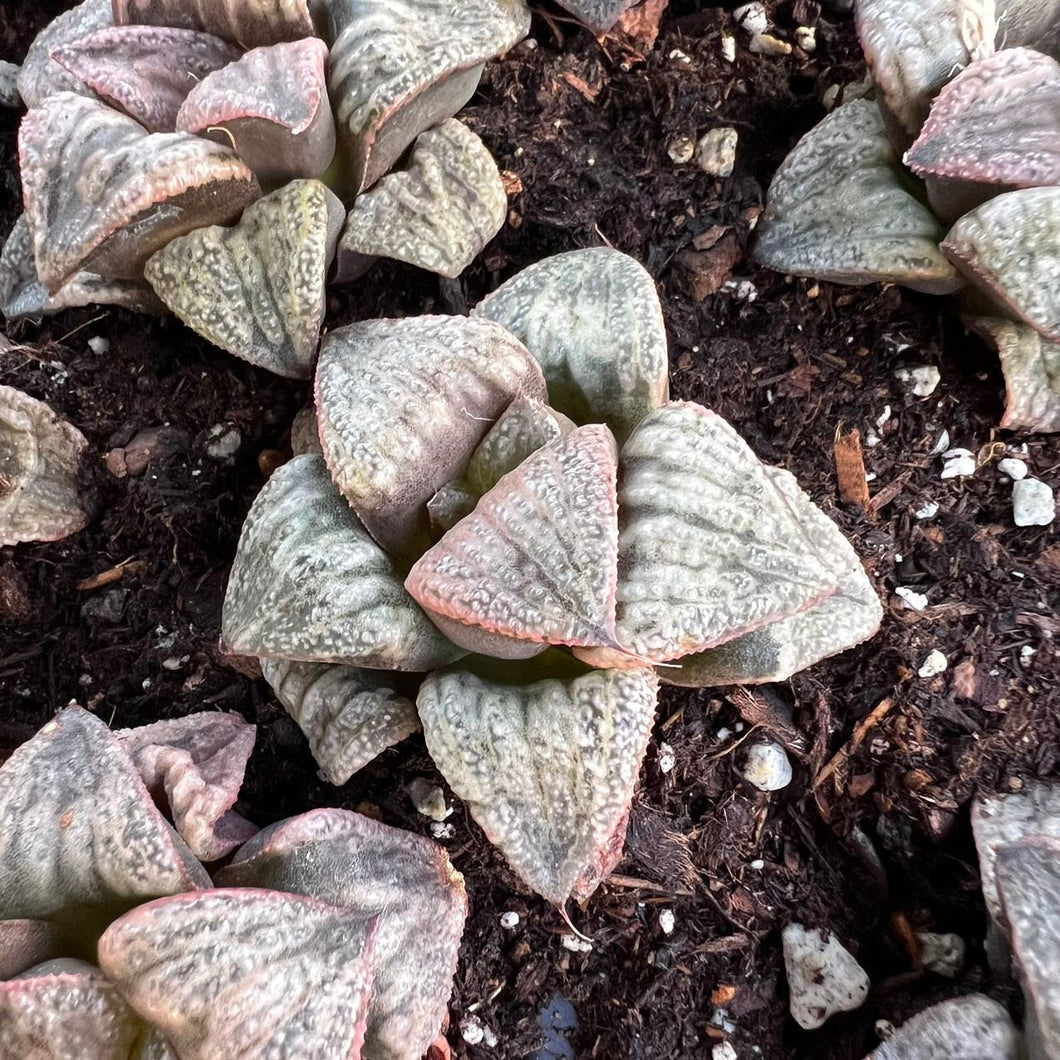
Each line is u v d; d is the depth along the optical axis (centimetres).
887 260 13
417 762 14
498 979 13
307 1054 10
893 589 14
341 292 15
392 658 11
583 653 11
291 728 14
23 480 14
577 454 11
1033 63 12
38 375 15
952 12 13
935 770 13
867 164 14
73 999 10
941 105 12
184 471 15
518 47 16
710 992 13
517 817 11
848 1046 13
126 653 14
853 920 13
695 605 10
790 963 13
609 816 11
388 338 12
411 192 14
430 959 11
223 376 15
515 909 13
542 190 15
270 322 13
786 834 14
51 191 12
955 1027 11
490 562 10
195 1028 10
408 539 12
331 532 11
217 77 12
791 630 12
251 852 11
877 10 13
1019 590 14
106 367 15
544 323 13
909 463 14
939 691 13
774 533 11
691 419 11
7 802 11
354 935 10
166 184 11
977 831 13
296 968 10
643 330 12
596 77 16
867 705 14
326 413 11
